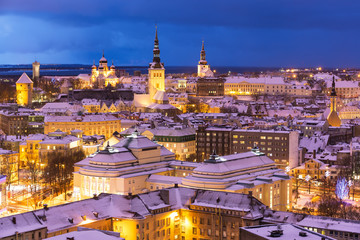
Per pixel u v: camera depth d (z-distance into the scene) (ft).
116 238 643.86
